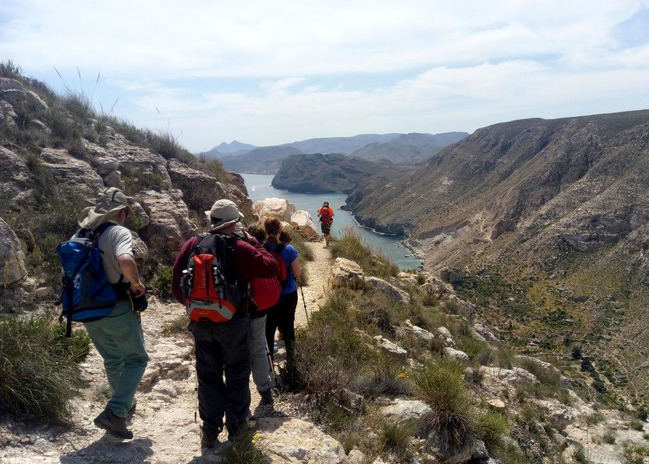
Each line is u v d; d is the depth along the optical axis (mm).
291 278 5598
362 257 14273
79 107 13734
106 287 3480
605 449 9281
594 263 113938
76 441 3588
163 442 3887
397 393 6035
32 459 3121
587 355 72688
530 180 163750
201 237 3824
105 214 3602
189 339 6762
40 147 9805
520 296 106812
